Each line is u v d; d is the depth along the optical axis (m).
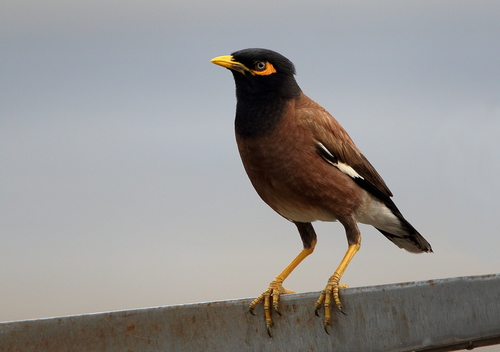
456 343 5.57
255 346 5.66
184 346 5.32
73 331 5.02
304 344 5.77
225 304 5.60
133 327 5.18
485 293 5.57
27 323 4.92
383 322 5.52
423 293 5.45
